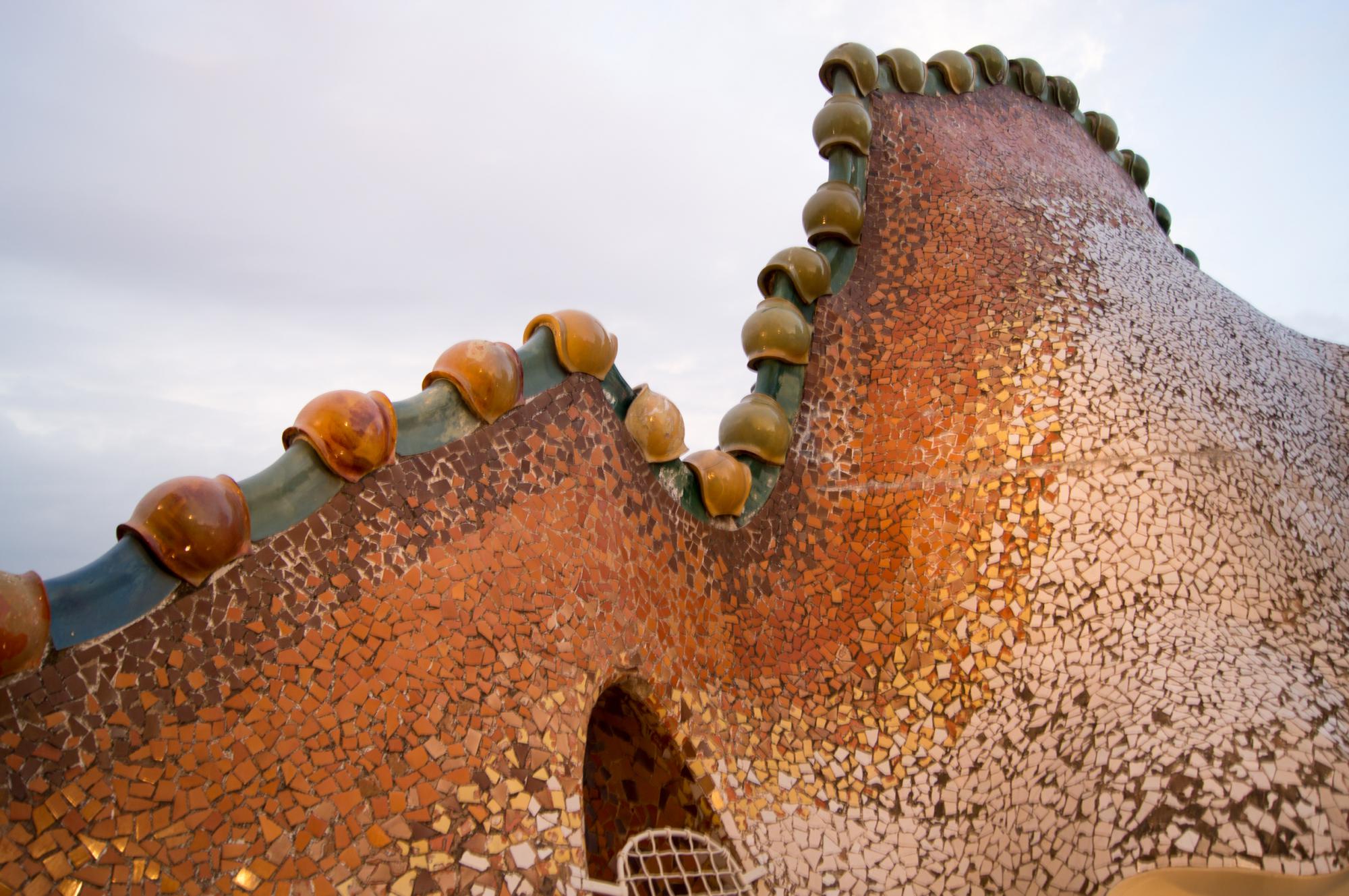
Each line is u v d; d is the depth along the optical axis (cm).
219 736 477
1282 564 750
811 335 878
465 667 562
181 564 490
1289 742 564
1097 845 570
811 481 827
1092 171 1107
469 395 621
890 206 956
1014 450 794
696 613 721
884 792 693
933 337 872
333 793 495
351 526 556
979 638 732
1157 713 613
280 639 511
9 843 413
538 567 621
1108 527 742
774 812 667
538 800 548
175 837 450
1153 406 810
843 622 771
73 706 447
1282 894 518
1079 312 874
